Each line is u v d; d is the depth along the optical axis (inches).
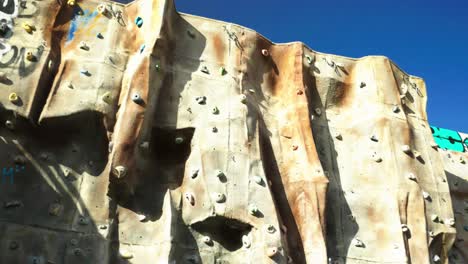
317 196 405.7
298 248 391.5
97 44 406.0
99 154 379.6
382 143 463.8
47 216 350.9
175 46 426.9
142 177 381.4
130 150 364.8
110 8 426.6
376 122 469.7
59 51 395.2
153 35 405.4
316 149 440.8
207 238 365.7
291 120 448.1
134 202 373.1
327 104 482.9
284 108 458.6
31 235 339.6
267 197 381.4
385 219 430.9
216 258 364.8
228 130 400.2
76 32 406.6
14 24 385.1
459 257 536.1
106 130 375.9
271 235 362.3
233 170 383.6
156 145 397.7
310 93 474.3
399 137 466.9
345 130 476.7
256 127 414.3
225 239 374.0
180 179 389.7
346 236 421.7
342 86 492.1
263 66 467.8
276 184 417.1
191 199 372.5
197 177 379.9
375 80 491.5
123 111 372.5
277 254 354.6
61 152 374.9
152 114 388.2
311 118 454.6
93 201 363.3
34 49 380.8
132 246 356.8
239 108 413.7
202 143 391.2
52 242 341.4
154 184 385.1
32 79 370.3
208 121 402.3
